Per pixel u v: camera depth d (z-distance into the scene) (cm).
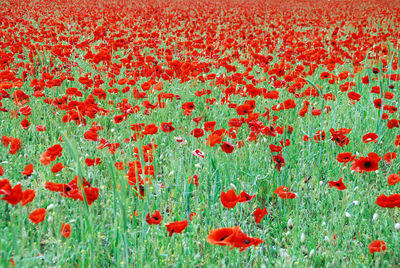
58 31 1199
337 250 265
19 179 353
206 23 1591
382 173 364
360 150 407
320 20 1645
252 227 303
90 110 426
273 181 337
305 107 412
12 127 453
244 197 228
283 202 327
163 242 260
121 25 1548
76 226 269
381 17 1809
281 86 586
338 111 501
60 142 396
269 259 254
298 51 845
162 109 486
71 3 2488
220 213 300
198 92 526
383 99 444
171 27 1539
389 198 233
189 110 448
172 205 309
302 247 261
